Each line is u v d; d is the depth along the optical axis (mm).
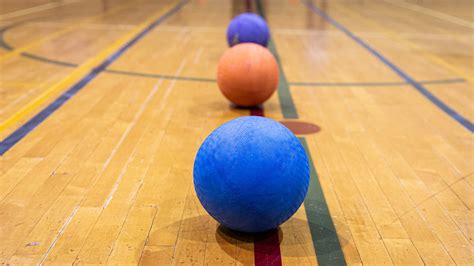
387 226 1279
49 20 4391
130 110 2053
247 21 3104
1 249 1144
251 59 2039
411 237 1235
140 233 1220
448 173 1580
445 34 4281
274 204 1131
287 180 1132
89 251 1146
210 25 4395
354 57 3225
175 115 2010
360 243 1205
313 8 6062
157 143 1734
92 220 1267
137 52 3156
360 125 1972
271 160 1123
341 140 1813
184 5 5902
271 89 2090
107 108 2068
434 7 6562
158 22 4461
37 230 1219
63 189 1411
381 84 2584
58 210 1308
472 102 2316
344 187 1470
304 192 1182
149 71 2686
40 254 1130
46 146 1687
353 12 5770
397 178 1536
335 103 2234
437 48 3627
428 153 1727
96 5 5656
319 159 1648
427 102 2295
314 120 2012
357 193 1438
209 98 2246
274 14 5379
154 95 2262
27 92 2250
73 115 1979
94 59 2924
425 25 4809
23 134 1781
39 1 5973
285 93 2369
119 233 1217
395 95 2393
